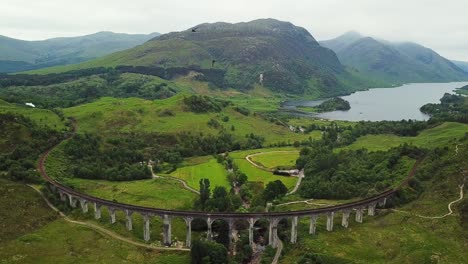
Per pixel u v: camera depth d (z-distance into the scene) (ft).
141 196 623.36
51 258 429.38
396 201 572.10
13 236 465.47
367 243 469.16
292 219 481.87
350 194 613.52
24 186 579.07
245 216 476.95
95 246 462.19
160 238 499.10
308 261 423.64
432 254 424.87
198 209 563.48
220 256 434.30
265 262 444.14
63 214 548.31
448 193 560.61
